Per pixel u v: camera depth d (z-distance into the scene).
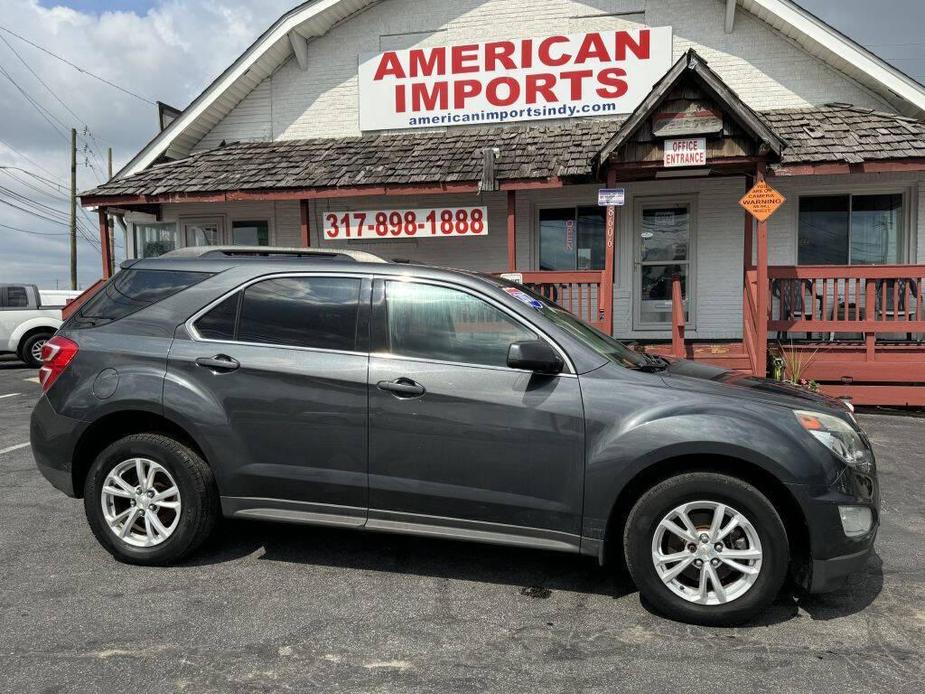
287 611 3.46
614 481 3.38
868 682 2.84
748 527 3.26
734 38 10.67
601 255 11.16
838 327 8.52
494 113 11.45
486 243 11.54
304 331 3.86
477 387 3.57
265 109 12.32
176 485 3.93
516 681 2.84
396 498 3.67
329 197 10.24
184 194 10.55
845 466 3.29
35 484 5.71
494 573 3.95
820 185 10.34
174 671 2.91
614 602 3.59
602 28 11.06
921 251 10.04
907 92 9.76
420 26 11.68
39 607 3.48
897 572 3.96
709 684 2.82
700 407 3.38
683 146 8.14
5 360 16.94
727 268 10.70
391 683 2.83
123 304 4.18
